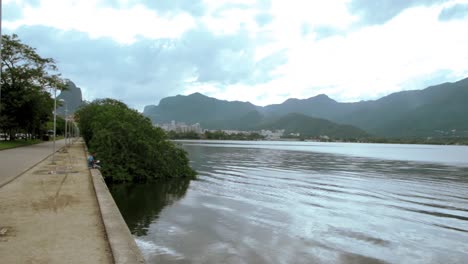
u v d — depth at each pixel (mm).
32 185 12977
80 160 23922
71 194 11164
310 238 11023
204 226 12047
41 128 59188
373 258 9484
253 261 8898
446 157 62719
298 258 9250
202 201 16688
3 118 37594
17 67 39281
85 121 47250
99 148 23500
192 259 8875
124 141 24062
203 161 42531
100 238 6449
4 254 5484
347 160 50719
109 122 25906
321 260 9188
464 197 19141
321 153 71562
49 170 17625
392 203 17094
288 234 11383
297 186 22188
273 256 9312
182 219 13055
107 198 10047
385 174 31406
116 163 23375
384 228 12430
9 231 6828
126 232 6648
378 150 97375
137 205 15711
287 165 39094
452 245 10695
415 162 48219
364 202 17219
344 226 12562
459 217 14258
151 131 27047
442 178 28656
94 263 5160
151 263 8547
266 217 13570
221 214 13930
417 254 9883
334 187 22188
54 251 5676
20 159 22953
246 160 45500
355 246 10414
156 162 24750
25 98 38094
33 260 5230
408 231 12125
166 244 10008
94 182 13352
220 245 10023
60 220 7770
